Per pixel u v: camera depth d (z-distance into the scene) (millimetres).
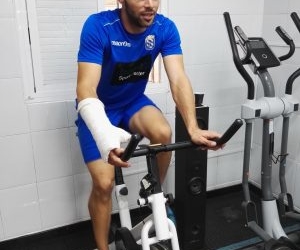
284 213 2064
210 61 2404
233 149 2689
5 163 1995
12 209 2088
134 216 2447
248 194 1978
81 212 2291
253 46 1837
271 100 1838
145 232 1171
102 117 1099
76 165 2186
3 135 1947
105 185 1564
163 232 1154
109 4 2021
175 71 1546
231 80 2518
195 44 2320
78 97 1274
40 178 2111
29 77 1939
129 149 945
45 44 1936
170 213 1654
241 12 2410
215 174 2688
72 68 2035
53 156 2109
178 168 1971
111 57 1506
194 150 1878
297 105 1893
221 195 2756
